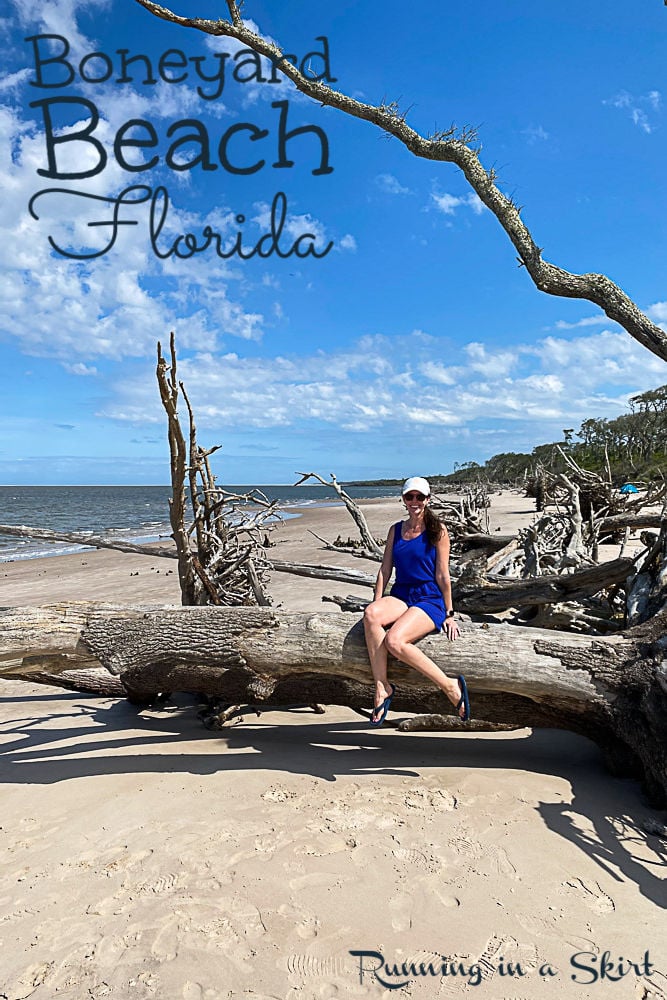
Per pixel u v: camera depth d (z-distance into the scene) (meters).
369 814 3.52
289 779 4.02
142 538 26.59
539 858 3.09
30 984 2.35
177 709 5.78
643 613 5.05
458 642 4.19
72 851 3.24
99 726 5.30
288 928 2.60
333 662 4.30
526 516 30.17
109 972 2.39
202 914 2.69
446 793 3.79
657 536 5.45
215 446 6.28
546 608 6.16
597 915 2.69
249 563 6.34
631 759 4.04
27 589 13.66
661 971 2.38
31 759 4.54
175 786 3.94
